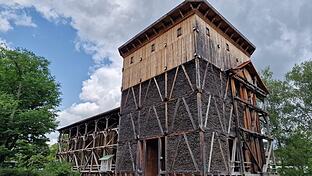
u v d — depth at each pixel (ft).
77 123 94.27
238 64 60.18
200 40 49.65
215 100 47.96
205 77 47.52
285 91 91.86
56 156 104.17
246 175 46.60
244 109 56.49
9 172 45.70
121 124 63.41
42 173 51.37
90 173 79.66
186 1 50.67
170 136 47.29
